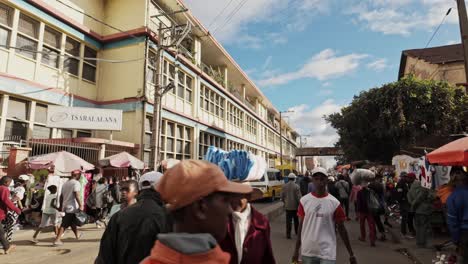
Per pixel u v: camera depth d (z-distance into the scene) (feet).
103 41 52.54
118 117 41.63
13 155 32.83
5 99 37.24
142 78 49.88
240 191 4.27
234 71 96.12
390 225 33.12
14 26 38.40
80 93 48.03
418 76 88.79
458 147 18.21
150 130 52.47
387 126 66.95
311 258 11.51
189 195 3.81
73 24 46.52
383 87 68.69
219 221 4.00
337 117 81.20
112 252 7.87
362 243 27.20
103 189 32.71
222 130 83.35
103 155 40.86
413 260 21.74
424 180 30.37
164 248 3.27
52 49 44.01
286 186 30.17
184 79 64.28
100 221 33.14
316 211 11.78
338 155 154.40
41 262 19.99
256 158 9.26
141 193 8.62
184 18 62.49
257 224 7.10
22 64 39.34
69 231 30.12
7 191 22.43
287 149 193.98
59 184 30.27
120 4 54.03
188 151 66.08
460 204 13.98
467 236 13.64
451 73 77.87
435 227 28.58
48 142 36.60
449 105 60.85
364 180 28.27
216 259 3.24
